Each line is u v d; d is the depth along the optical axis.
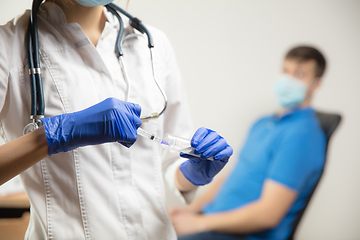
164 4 2.06
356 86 2.20
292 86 1.93
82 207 0.60
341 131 2.20
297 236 2.19
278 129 1.83
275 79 2.15
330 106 2.21
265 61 2.16
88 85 0.63
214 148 0.63
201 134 0.65
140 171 0.67
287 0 2.15
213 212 1.91
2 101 0.56
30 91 0.59
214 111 2.18
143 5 2.04
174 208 1.98
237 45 2.15
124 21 0.75
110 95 0.65
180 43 2.12
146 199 0.67
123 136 0.52
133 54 0.71
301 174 1.69
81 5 0.64
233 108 2.18
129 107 0.56
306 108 1.86
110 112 0.52
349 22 2.17
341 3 2.15
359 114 2.20
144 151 0.68
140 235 0.65
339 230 2.20
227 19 2.13
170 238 0.70
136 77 0.69
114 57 0.68
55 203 0.60
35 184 0.60
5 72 0.56
